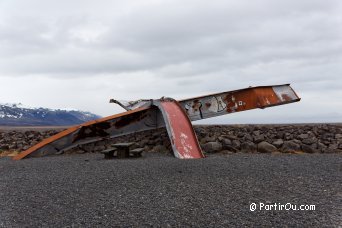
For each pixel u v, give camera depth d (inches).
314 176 359.9
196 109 702.5
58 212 249.9
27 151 619.2
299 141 631.8
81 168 450.0
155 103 669.3
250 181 336.8
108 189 316.8
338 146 615.5
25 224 226.1
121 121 664.4
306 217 226.2
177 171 398.6
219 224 215.9
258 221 220.1
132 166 447.8
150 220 226.1
